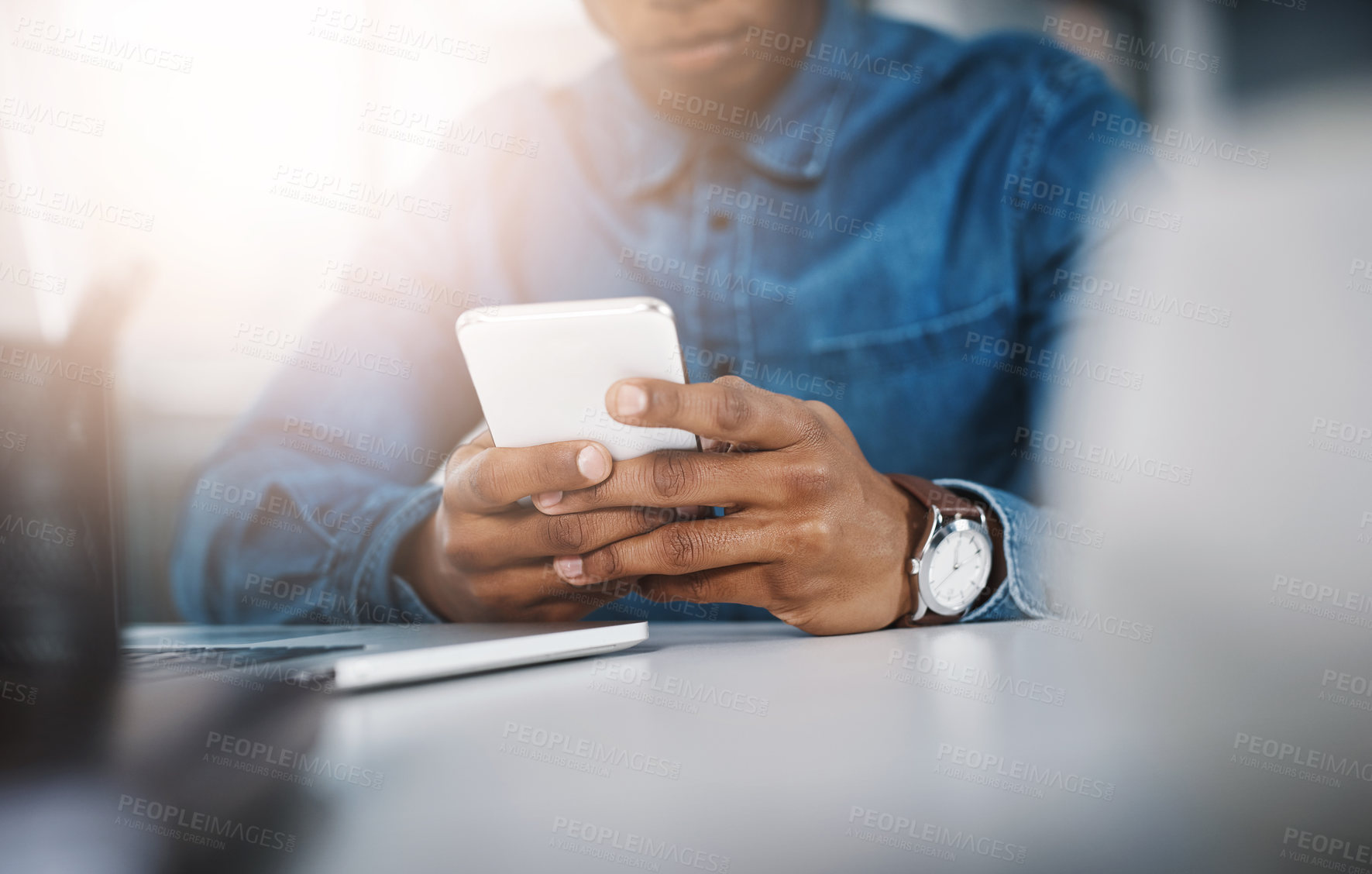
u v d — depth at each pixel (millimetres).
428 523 1036
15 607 503
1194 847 282
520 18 1795
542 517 762
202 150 1886
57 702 448
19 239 1845
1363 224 1785
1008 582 866
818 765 343
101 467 515
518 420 693
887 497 818
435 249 1800
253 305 1917
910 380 1699
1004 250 1694
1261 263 1750
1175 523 1514
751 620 1598
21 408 498
